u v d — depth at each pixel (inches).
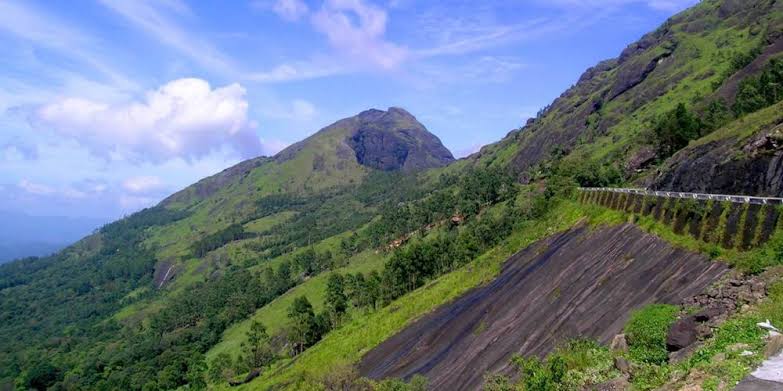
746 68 4306.1
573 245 2054.6
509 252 2741.1
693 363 678.5
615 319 1268.5
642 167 4030.5
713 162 1859.0
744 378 561.9
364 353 2561.5
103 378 6028.5
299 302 4746.6
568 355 937.5
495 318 1888.5
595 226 2062.0
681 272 1231.5
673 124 3501.5
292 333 4384.8
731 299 854.5
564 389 818.8
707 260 1178.6
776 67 3265.3
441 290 2839.6
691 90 6427.2
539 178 6259.8
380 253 7253.9
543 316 1608.0
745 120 1991.9
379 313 3351.4
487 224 4662.9
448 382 1643.7
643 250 1509.6
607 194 2294.5
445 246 4446.4
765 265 916.6
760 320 706.2
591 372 824.3
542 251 2336.4
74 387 5821.9
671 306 949.8
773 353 601.6
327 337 3693.4
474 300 2282.2
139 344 7042.3
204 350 6545.3
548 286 1827.0
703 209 1325.0
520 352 1481.3
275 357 4758.9
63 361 6953.7
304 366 3011.8
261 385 3319.4
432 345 2106.3
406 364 2062.0
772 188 1417.3
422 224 7185.0
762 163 1512.1
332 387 2097.7
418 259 4244.6
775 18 6978.4
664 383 660.7
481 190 6747.1
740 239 1133.1
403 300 3275.1
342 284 5344.5
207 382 4963.1
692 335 787.4
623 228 1797.5
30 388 5930.1
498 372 1429.6
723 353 652.7
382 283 4483.3
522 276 2154.3
